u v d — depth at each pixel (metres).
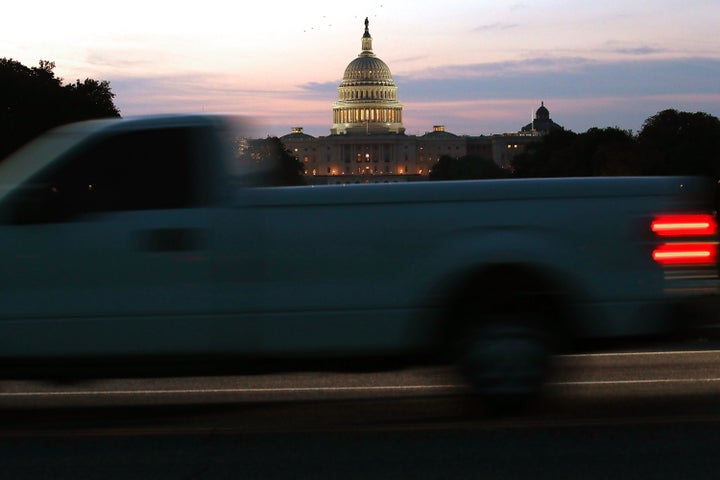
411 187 9.88
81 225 9.77
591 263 9.84
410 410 10.55
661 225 9.89
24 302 9.73
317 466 8.34
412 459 8.53
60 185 9.86
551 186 9.92
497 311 10.02
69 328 9.72
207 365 9.84
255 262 9.77
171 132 9.98
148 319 9.73
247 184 10.14
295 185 11.19
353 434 9.48
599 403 10.80
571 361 13.81
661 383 12.03
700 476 7.98
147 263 9.74
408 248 9.78
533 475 8.02
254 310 9.74
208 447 9.02
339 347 9.79
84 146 9.93
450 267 9.75
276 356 9.80
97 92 111.44
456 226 9.81
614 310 9.84
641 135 159.50
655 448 8.84
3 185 9.86
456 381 10.12
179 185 9.88
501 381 10.02
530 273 9.86
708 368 13.19
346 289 9.77
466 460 8.48
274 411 10.62
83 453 8.86
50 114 100.12
